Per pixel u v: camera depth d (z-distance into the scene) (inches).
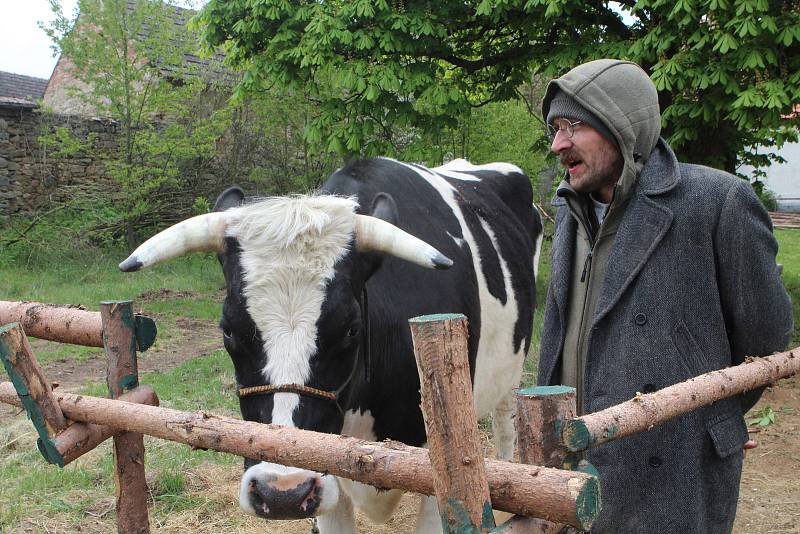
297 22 274.4
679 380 72.1
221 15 291.3
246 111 523.2
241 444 61.1
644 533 72.6
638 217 74.6
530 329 154.9
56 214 479.5
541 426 49.8
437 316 47.1
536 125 406.6
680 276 73.0
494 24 281.0
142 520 81.7
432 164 288.4
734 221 72.0
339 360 80.0
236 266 80.3
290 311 77.4
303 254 79.6
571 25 267.6
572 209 80.2
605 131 75.0
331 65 268.4
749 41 213.6
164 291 371.2
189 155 480.4
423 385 46.9
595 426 51.6
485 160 403.2
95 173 516.7
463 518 46.7
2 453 169.8
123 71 470.6
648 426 57.7
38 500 145.7
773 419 193.5
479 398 129.9
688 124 243.9
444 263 82.8
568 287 83.8
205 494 150.3
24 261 432.8
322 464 56.2
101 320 80.0
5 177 482.9
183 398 205.2
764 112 220.2
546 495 45.7
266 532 137.9
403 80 276.2
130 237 482.6
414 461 51.8
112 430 77.8
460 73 299.4
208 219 85.3
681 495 71.5
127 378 78.4
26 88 1052.5
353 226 84.7
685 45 226.1
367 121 283.3
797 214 812.6
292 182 520.1
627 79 75.1
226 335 81.2
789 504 150.3
